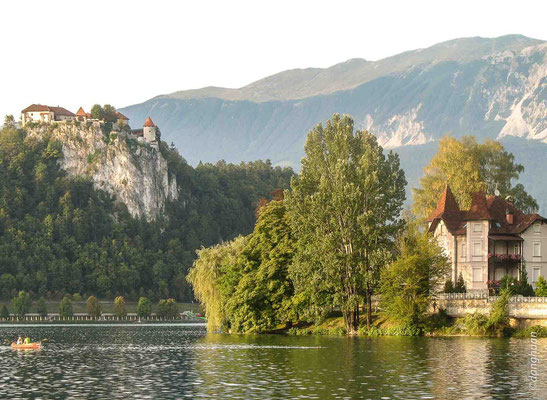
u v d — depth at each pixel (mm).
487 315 127188
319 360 100250
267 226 154500
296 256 139375
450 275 151750
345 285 134375
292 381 82812
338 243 134000
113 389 79562
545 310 121875
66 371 96750
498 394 74125
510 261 148375
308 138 145750
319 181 142500
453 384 79750
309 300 142750
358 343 121438
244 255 157875
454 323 130250
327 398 72500
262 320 151125
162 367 99438
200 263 166375
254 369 93438
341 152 142250
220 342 138000
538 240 149625
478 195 152125
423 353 104562
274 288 150125
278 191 199875
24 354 124500
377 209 136750
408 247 133000
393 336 131875
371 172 136875
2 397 75125
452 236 152750
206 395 74750
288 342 129750
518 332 123625
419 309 131750
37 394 76875
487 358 98500
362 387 78375
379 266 132500
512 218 152000
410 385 79375
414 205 188750
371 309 149375
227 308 156250
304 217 139500
